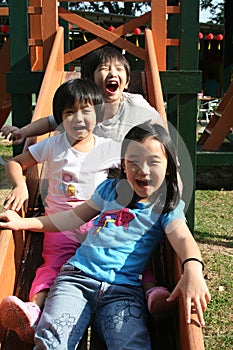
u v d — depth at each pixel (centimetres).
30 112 512
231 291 446
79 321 222
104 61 375
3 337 235
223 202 718
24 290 260
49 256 267
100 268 237
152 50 471
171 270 256
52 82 449
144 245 243
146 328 223
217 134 720
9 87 504
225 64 1124
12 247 248
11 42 498
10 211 252
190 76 502
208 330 390
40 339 213
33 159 290
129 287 236
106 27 1588
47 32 498
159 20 502
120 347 214
